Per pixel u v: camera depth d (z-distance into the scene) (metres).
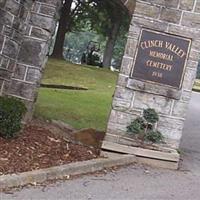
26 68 11.41
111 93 22.47
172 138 10.69
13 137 9.35
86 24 39.44
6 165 7.89
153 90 10.68
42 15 11.41
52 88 21.14
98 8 35.75
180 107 10.70
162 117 10.71
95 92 21.70
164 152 10.52
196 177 9.98
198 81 57.03
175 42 10.66
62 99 17.44
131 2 11.22
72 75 25.47
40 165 8.32
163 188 8.68
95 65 37.53
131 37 10.73
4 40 10.68
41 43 11.41
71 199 7.17
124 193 7.95
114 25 36.38
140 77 10.72
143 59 10.71
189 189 8.88
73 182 8.09
